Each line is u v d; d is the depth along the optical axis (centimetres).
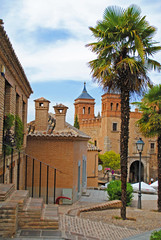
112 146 5519
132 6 1116
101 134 5738
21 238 618
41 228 688
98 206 1327
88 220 955
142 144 1650
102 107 5778
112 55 1184
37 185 1595
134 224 1024
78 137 1586
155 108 1638
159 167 1547
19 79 1161
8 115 968
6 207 625
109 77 1165
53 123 1892
